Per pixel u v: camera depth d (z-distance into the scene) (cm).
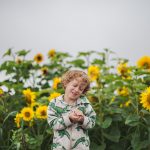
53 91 758
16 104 773
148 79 747
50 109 551
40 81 957
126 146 719
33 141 670
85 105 552
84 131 546
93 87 777
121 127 736
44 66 975
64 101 549
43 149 711
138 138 681
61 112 545
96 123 695
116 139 699
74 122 536
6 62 877
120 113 720
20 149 679
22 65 913
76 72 538
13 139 666
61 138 538
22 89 809
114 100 788
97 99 755
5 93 803
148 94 661
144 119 678
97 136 723
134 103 734
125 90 773
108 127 715
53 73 970
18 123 680
